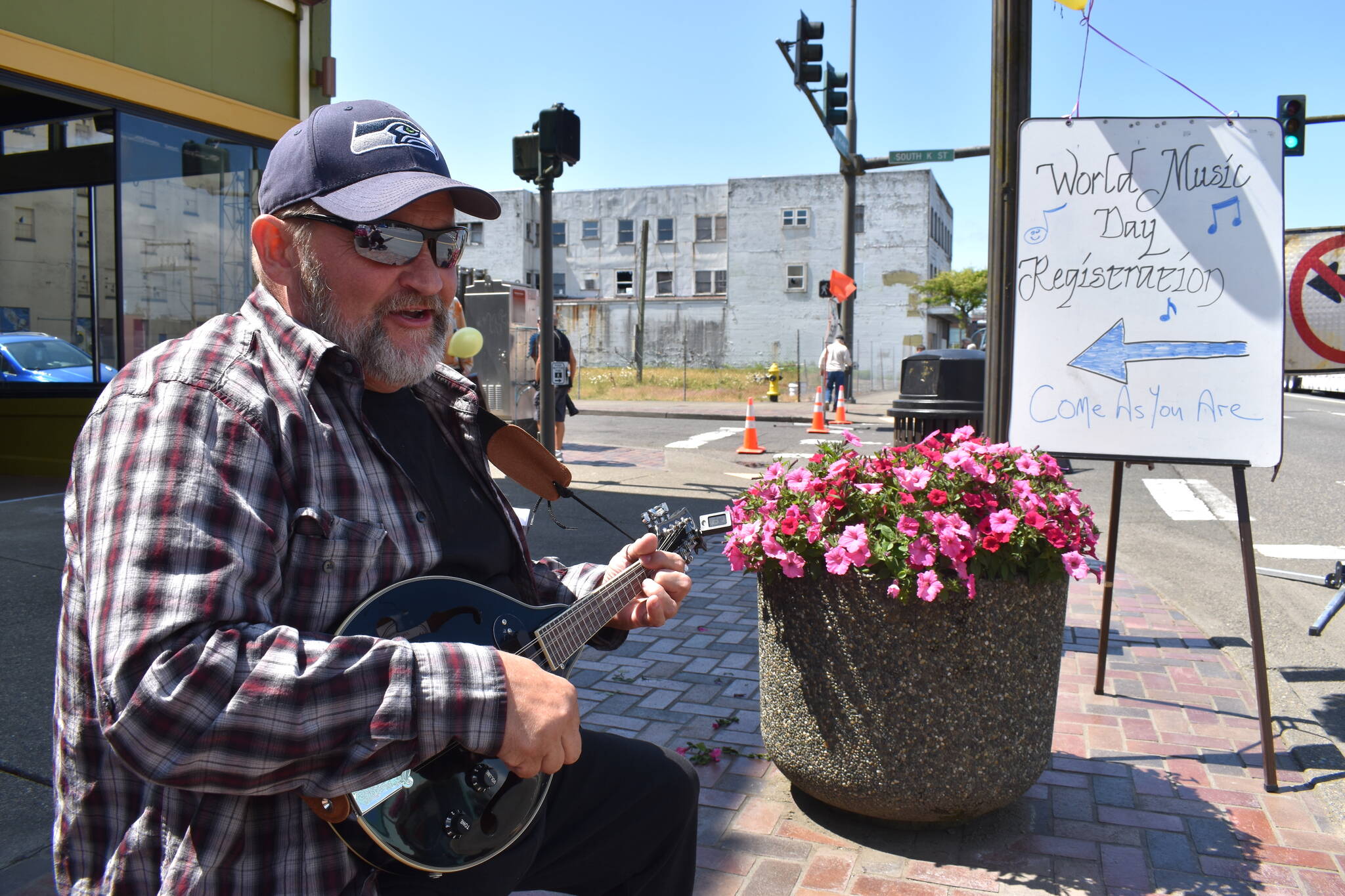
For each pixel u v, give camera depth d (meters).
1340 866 2.82
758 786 3.31
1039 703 2.87
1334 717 3.97
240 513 1.24
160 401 1.28
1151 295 3.62
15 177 8.70
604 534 7.41
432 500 1.67
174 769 1.14
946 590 2.67
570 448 14.11
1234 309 3.55
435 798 1.47
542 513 8.20
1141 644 5.03
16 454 8.86
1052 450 3.68
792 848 2.90
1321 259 4.10
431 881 1.49
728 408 23.81
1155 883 2.72
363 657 1.21
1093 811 3.15
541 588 2.00
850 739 2.84
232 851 1.30
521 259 51.78
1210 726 3.89
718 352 48.84
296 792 1.34
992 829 3.02
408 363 1.59
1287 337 4.16
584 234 53.12
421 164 1.56
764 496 3.04
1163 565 7.10
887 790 2.82
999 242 4.41
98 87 7.22
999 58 4.36
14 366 8.73
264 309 1.47
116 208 7.71
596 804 1.83
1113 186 3.66
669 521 2.36
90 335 8.51
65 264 8.56
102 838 1.36
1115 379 3.64
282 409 1.37
